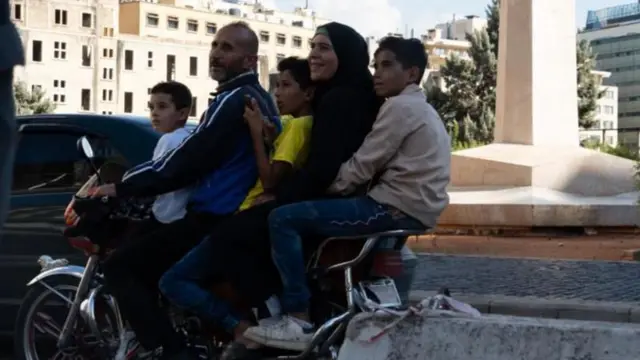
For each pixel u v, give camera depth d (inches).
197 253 193.8
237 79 202.7
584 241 601.9
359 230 191.0
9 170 83.6
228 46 202.7
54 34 4045.3
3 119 83.0
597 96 2064.5
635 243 585.9
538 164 693.9
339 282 198.5
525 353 184.9
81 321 214.4
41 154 273.7
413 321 189.3
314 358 192.4
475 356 186.7
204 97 4500.5
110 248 212.2
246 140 203.5
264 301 195.3
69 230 208.2
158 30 4680.1
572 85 740.0
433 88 2206.0
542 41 734.5
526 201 646.5
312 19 5556.1
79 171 268.5
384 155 193.5
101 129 267.4
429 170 194.4
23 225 270.5
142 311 197.3
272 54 5137.8
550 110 735.7
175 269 193.9
